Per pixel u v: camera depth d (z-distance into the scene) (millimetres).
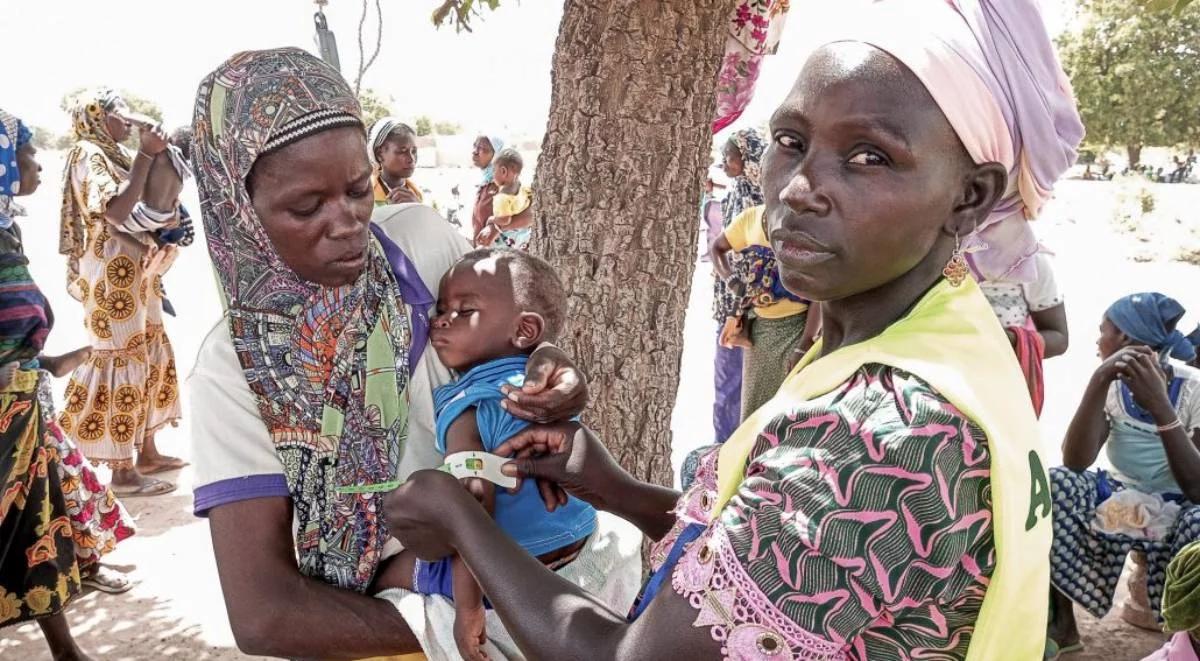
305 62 1479
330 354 1605
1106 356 4004
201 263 14727
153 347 5672
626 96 2574
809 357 1362
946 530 1021
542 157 2742
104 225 5180
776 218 1181
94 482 4277
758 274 5039
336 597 1574
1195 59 32188
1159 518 3664
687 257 2742
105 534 4324
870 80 1085
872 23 1123
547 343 1784
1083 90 33688
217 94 1482
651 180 2623
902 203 1099
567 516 1733
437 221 1900
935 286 1203
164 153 5281
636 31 2549
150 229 5305
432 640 1561
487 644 1586
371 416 1633
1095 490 3777
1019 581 1084
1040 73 1190
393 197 6859
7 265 3346
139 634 4012
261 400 1557
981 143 1124
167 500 5484
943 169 1106
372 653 1602
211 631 4043
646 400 2734
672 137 2621
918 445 1019
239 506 1541
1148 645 3955
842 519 1020
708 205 6953
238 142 1456
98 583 4375
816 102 1117
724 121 3623
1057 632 3865
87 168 5160
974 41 1117
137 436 5594
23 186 3824
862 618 1038
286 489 1573
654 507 1708
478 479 1576
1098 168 41750
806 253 1141
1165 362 3875
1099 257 15422
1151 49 32438
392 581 1668
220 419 1551
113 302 5305
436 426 1714
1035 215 1286
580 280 2656
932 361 1086
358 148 1482
